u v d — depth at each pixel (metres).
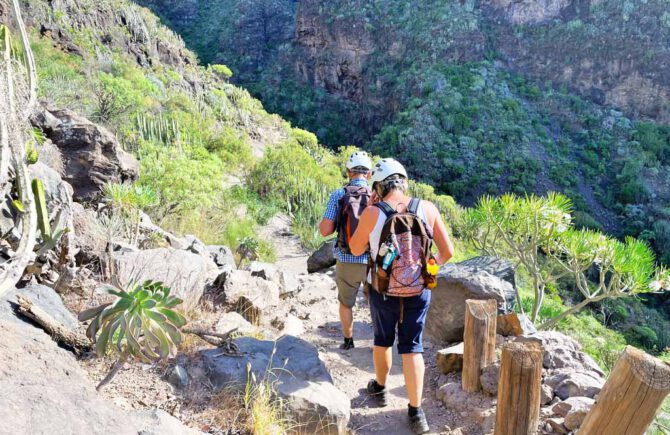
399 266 2.67
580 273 6.62
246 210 15.05
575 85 89.19
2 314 2.57
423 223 2.71
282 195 19.89
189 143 19.83
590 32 88.56
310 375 3.03
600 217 72.12
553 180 74.75
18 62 2.52
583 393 3.02
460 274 4.30
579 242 6.46
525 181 73.44
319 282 6.50
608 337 12.52
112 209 5.73
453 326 4.21
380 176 2.81
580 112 85.56
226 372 2.86
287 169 20.14
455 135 80.69
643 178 76.25
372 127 98.81
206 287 4.50
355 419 3.08
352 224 3.59
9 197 2.83
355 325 4.81
